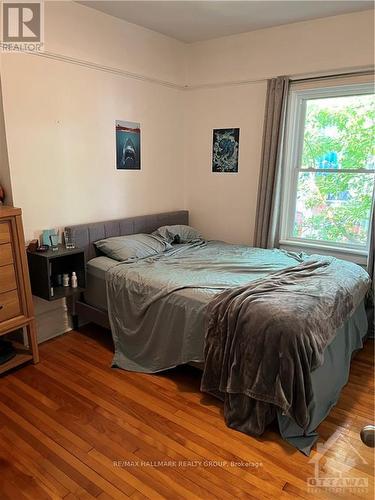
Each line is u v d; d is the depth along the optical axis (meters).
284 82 3.38
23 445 1.90
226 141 3.93
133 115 3.57
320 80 3.29
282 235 3.79
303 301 2.07
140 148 3.71
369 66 3.04
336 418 2.13
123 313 2.75
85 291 3.13
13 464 1.79
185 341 2.35
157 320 2.51
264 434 1.99
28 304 2.57
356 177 3.37
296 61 3.35
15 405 2.22
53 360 2.75
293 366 1.83
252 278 2.65
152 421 2.10
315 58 3.25
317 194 3.61
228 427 2.05
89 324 3.39
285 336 1.85
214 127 4.00
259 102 3.64
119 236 3.46
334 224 3.56
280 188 3.59
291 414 1.86
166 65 3.81
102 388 2.40
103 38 3.16
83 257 2.94
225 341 2.09
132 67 3.46
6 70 2.57
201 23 3.36
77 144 3.12
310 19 3.21
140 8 3.04
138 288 2.64
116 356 2.71
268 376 1.89
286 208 3.74
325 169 3.51
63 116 2.97
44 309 3.04
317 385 2.01
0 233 2.36
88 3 2.94
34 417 2.12
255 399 1.94
